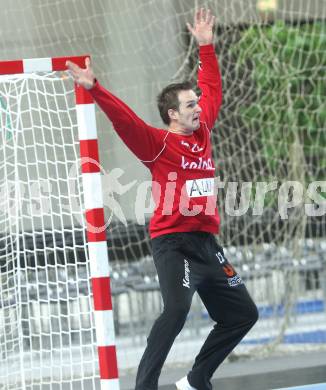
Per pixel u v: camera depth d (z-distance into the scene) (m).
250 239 30.34
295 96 31.62
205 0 29.64
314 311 30.62
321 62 32.03
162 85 29.48
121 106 15.25
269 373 23.50
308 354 26.50
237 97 29.78
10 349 21.23
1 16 27.77
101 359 15.74
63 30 28.36
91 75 14.86
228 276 16.28
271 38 30.81
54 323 26.53
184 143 16.00
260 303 29.33
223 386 22.06
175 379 23.61
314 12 32.31
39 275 26.03
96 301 15.73
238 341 16.64
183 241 16.00
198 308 28.48
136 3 29.14
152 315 29.86
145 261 28.14
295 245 28.86
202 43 17.33
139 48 29.23
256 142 30.44
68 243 26.05
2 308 19.77
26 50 28.02
